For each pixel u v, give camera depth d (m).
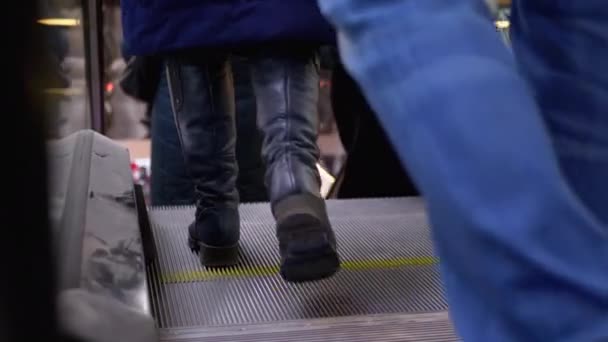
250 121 4.09
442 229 0.67
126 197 2.43
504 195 0.61
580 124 0.80
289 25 1.94
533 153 0.61
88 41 3.90
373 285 2.61
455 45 0.64
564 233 0.61
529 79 0.84
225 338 2.08
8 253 0.84
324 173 3.61
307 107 2.08
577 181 0.79
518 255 0.61
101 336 1.16
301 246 1.98
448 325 2.17
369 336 2.09
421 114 0.63
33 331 0.87
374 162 4.19
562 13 0.81
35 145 0.83
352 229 3.39
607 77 0.78
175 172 4.13
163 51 2.13
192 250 2.92
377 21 0.67
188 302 2.44
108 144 2.95
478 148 0.61
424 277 2.71
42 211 0.85
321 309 2.41
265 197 4.25
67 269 1.41
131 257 1.83
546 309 0.62
